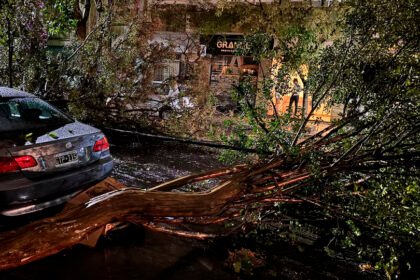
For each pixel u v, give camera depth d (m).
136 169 6.41
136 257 3.49
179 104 8.62
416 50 3.91
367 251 3.77
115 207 2.59
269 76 5.52
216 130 6.47
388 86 3.99
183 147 8.05
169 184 3.32
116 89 8.62
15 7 8.03
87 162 4.05
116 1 9.16
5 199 3.26
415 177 3.62
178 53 9.90
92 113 8.22
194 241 3.91
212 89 8.22
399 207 3.47
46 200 3.56
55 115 4.39
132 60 8.68
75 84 8.82
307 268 3.61
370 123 3.96
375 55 4.33
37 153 3.51
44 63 8.68
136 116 8.91
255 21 6.27
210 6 11.17
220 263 3.53
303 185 3.68
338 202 4.19
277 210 4.41
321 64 5.05
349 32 4.61
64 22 9.16
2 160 3.30
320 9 5.51
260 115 4.85
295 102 6.00
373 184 3.78
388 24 3.95
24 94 4.45
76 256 3.41
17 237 2.27
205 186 5.62
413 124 3.58
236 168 3.66
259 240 4.04
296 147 3.76
